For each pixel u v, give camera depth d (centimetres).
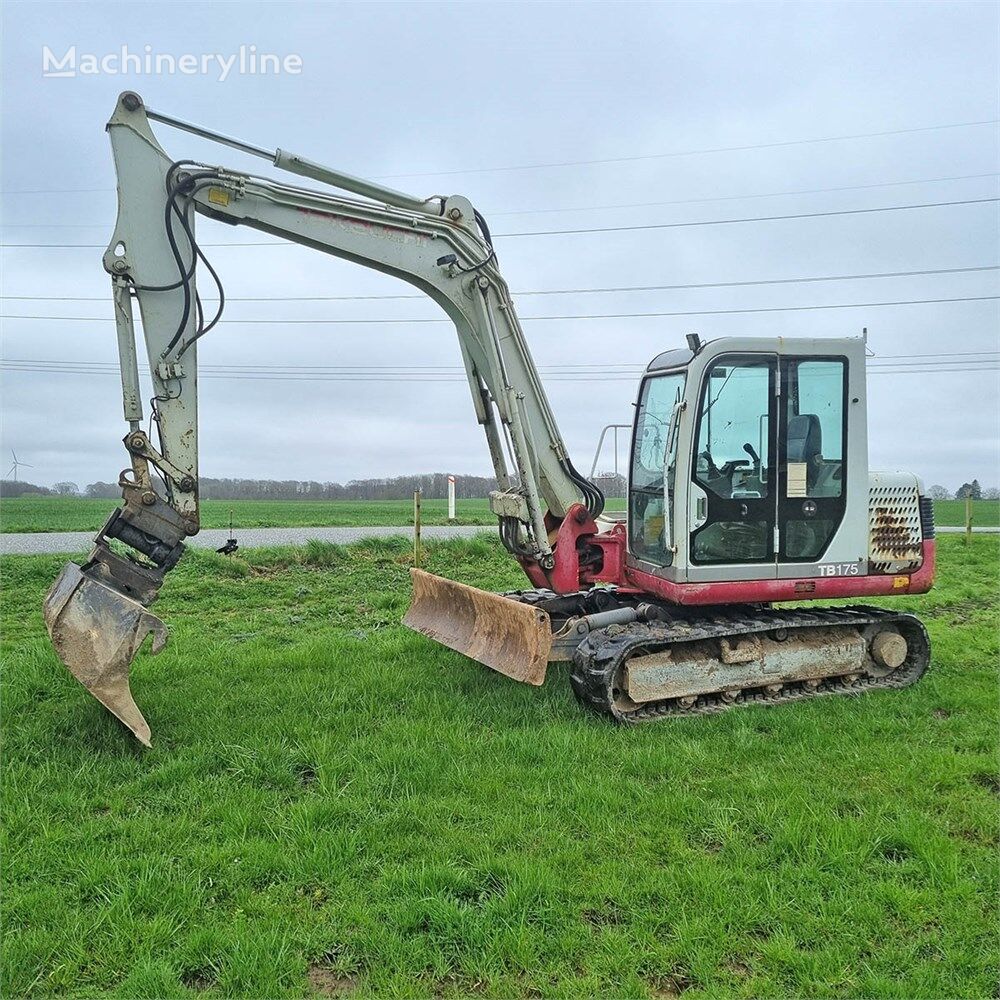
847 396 632
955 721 581
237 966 315
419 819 427
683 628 606
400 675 670
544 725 562
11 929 340
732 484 619
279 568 1336
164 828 420
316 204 589
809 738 548
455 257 631
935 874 378
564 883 370
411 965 321
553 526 708
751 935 342
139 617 513
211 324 561
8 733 530
